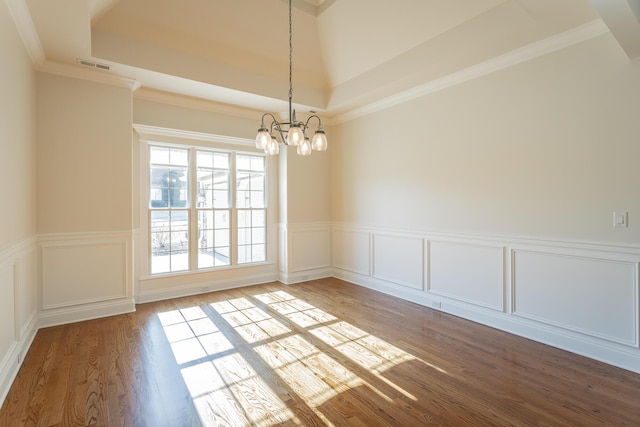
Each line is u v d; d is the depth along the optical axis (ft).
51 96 10.76
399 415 6.45
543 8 7.91
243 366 8.34
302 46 13.91
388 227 14.92
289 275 16.98
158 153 14.21
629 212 8.17
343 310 12.71
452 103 12.18
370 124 15.72
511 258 10.50
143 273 13.66
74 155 11.15
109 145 11.75
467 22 10.17
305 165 17.52
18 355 8.14
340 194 17.75
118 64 10.86
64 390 7.22
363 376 7.89
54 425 6.10
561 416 6.41
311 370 8.16
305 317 11.90
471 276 11.68
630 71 8.14
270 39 13.03
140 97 13.26
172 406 6.70
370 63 13.48
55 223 10.85
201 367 8.27
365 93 14.03
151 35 11.24
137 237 13.48
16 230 8.20
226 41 12.42
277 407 6.69
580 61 8.95
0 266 6.90
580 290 9.02
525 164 10.12
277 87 14.44
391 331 10.63
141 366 8.29
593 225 8.76
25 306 9.09
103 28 10.53
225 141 15.52
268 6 12.04
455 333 10.48
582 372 8.06
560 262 9.43
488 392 7.22
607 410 6.59
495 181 10.91
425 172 13.23
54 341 9.69
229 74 13.11
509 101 10.48
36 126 10.46
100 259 11.69
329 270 18.49
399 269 14.46
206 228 15.42
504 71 10.62
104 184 11.68
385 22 11.79
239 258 16.49
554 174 9.49
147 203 13.75
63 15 8.18
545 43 9.53
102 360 8.58
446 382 7.62
